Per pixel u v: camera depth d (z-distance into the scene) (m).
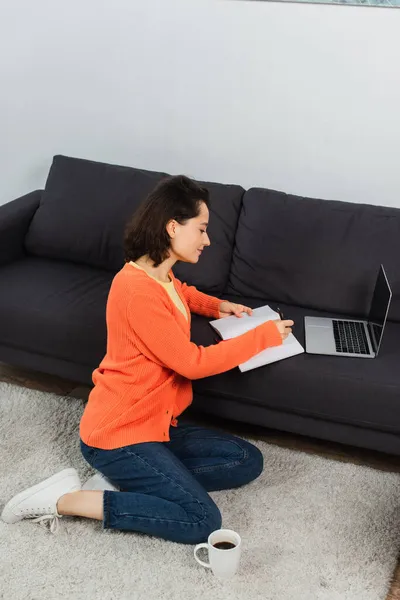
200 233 1.96
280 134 2.85
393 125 2.69
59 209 2.83
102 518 1.94
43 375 2.77
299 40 2.68
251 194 2.68
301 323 2.46
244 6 2.70
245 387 2.23
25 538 1.97
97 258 2.79
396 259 2.48
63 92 3.13
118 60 2.97
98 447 1.99
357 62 2.64
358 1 2.54
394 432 2.18
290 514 2.07
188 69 2.88
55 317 2.43
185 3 2.77
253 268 2.62
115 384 1.97
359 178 2.81
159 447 2.00
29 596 1.79
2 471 2.22
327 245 2.53
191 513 1.91
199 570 1.87
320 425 2.25
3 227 2.75
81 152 3.22
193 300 2.38
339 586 1.84
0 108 3.27
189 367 1.95
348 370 2.16
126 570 1.87
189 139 3.01
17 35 3.08
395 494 2.17
